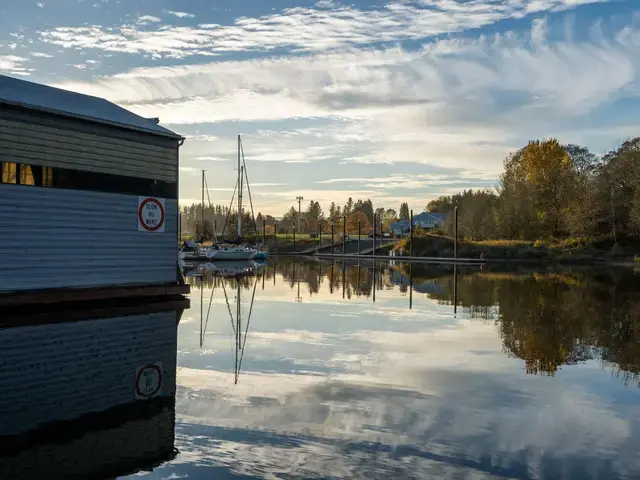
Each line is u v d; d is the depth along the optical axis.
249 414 7.14
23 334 13.47
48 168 18.36
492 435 6.44
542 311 18.48
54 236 18.41
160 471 5.34
